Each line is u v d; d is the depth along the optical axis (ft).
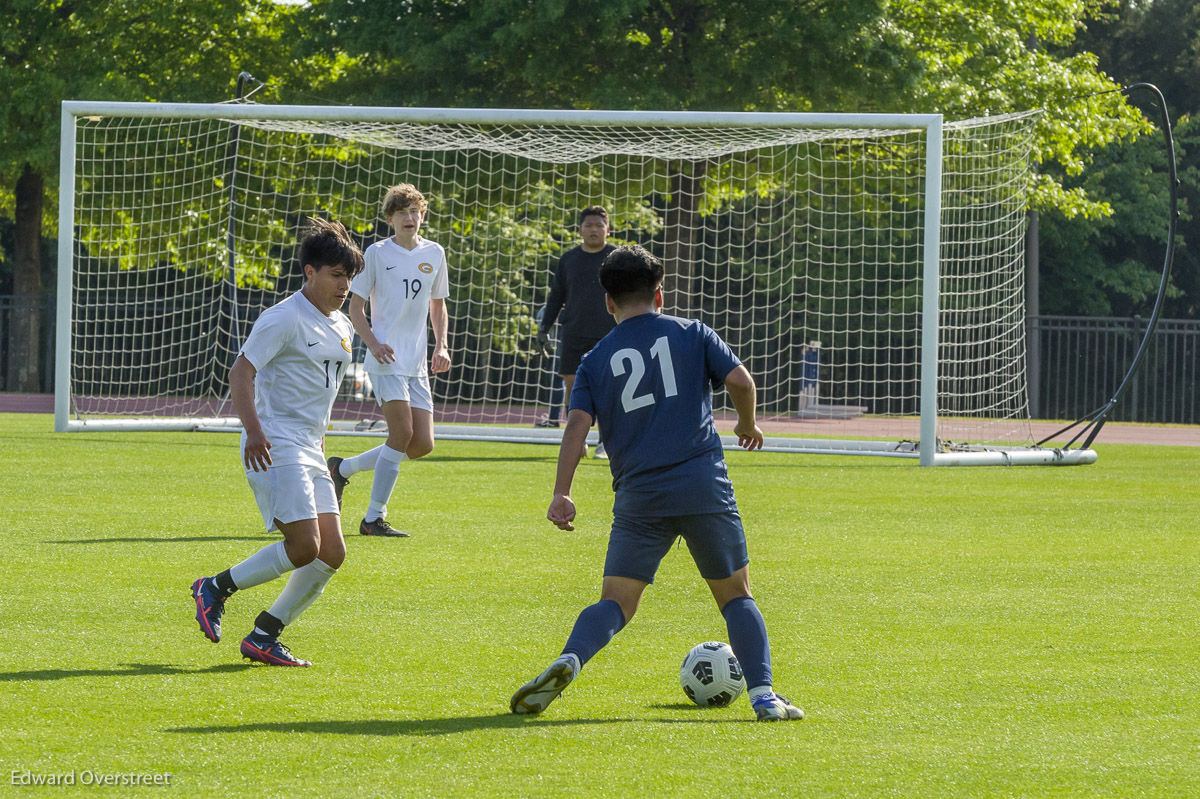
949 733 42.55
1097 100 287.48
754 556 82.69
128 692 46.91
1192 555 83.87
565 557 80.74
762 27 245.24
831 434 219.41
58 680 48.42
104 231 252.83
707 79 244.22
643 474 45.60
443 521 96.27
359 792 35.70
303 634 58.13
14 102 281.54
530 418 257.75
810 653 55.26
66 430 166.20
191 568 73.41
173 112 159.43
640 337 46.78
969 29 275.39
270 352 53.67
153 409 231.91
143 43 301.84
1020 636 58.85
